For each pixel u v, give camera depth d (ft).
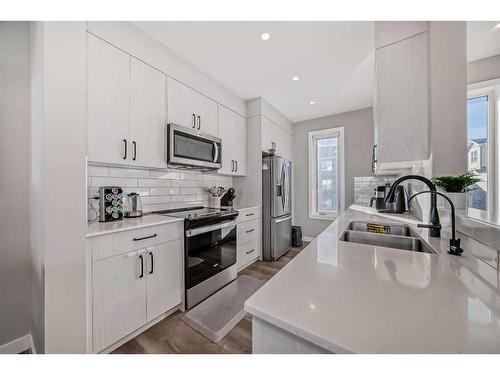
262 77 8.25
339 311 1.59
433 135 4.41
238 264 8.56
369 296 1.80
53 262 3.69
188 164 6.89
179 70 6.91
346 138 12.12
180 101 6.93
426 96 4.53
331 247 3.18
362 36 5.94
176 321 5.50
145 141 5.90
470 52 4.29
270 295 1.82
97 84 4.92
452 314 1.54
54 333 3.70
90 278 4.13
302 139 13.56
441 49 4.36
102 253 4.30
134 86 5.64
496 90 4.17
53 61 3.73
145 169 6.93
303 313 1.57
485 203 4.21
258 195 10.11
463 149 4.27
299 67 7.55
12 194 4.63
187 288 5.98
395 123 4.79
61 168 3.79
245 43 6.25
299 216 13.65
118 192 5.53
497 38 4.13
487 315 1.53
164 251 5.48
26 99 4.77
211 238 6.89
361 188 11.50
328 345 1.33
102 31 5.01
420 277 2.15
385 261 2.59
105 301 4.33
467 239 3.09
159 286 5.35
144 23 5.47
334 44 6.28
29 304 4.79
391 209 7.36
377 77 4.98
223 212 7.37
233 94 9.50
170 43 6.27
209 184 9.48
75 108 3.97
